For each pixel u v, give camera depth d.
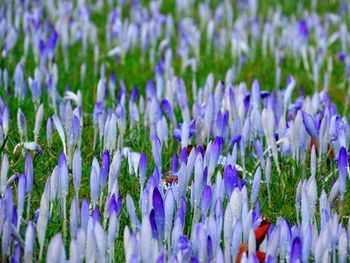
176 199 7.77
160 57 15.67
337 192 8.03
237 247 6.96
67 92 11.16
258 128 10.14
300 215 8.71
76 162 7.61
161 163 9.19
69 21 16.64
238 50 15.85
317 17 18.25
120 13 17.77
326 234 6.96
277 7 19.30
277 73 13.27
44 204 7.01
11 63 13.62
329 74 14.46
